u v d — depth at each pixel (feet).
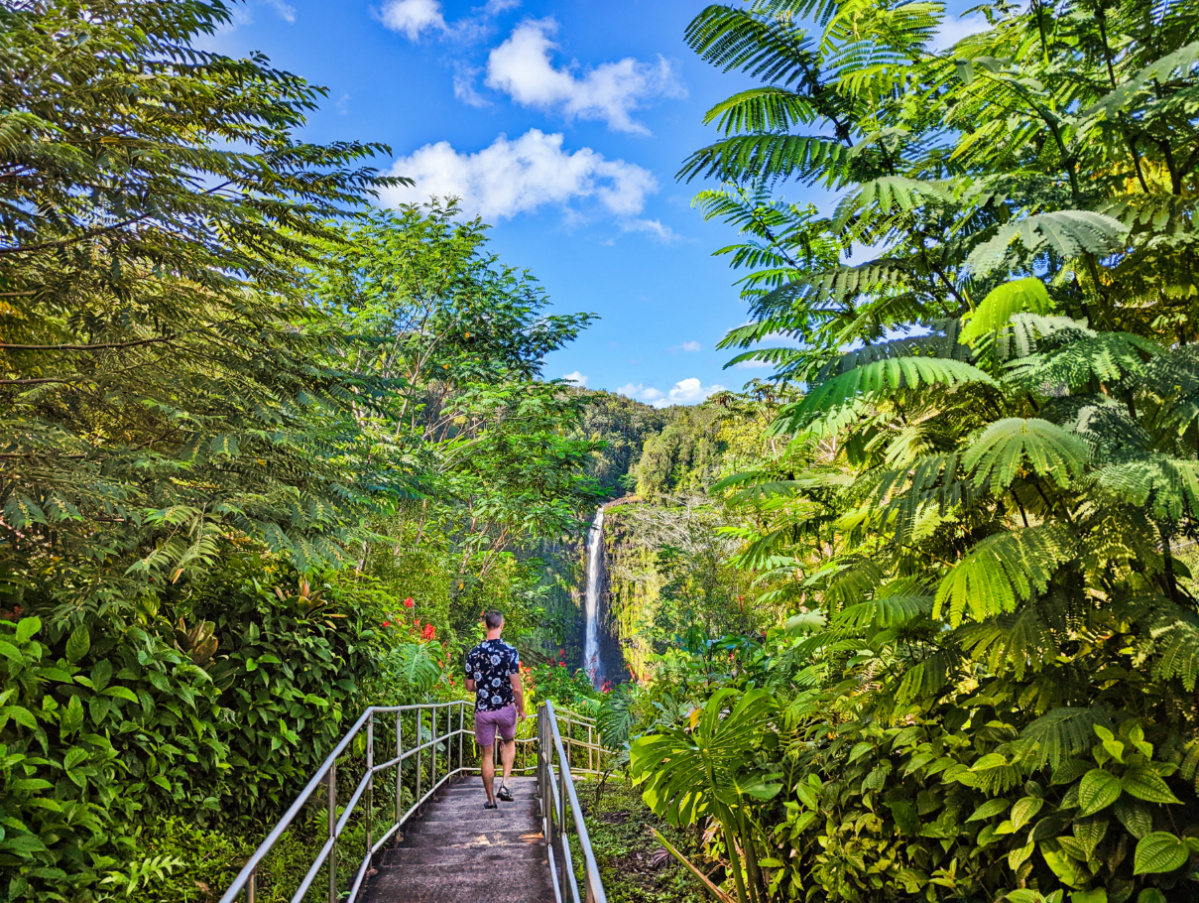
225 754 14.11
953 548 9.90
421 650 24.03
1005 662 8.19
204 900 11.93
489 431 43.27
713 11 9.61
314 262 17.75
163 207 13.11
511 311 44.52
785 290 9.80
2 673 10.82
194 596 15.87
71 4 13.66
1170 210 7.70
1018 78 8.55
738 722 11.02
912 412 9.73
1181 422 7.10
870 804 10.50
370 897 11.84
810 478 11.51
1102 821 7.54
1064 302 8.82
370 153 15.89
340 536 16.16
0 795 9.91
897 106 10.62
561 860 11.44
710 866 14.40
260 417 15.66
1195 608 8.04
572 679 43.21
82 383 14.97
